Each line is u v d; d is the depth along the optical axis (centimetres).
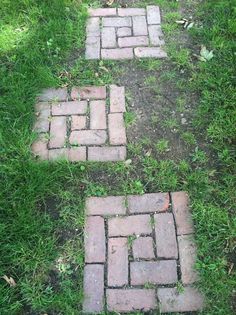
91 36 235
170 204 172
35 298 151
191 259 159
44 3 246
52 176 179
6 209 171
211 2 247
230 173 180
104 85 213
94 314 149
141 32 237
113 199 174
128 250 162
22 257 160
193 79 214
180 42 232
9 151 187
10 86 208
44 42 228
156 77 217
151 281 155
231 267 156
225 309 147
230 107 201
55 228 168
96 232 166
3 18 240
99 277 156
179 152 189
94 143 192
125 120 199
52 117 202
